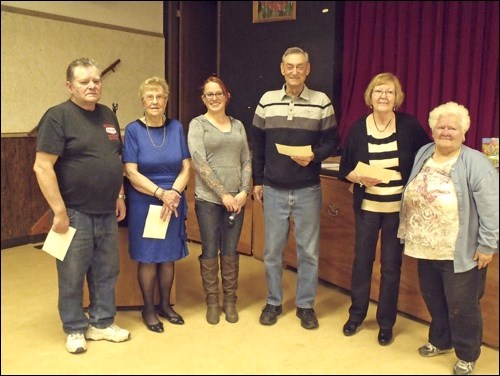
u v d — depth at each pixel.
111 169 2.45
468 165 2.17
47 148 2.30
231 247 2.88
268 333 2.79
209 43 5.77
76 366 2.42
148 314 2.83
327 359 2.51
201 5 5.63
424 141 2.54
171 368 2.42
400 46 4.32
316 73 4.74
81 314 2.57
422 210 2.27
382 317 2.65
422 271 2.40
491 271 2.53
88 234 2.47
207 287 2.89
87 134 2.39
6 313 2.99
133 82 5.13
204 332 2.79
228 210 2.77
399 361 2.49
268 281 2.91
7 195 4.26
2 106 4.14
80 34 4.62
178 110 5.54
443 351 2.54
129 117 5.13
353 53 4.60
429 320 2.84
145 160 2.67
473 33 3.96
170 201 2.67
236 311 2.96
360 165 2.47
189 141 2.77
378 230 2.62
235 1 5.14
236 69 5.21
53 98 4.47
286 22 4.83
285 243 2.88
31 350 2.56
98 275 2.62
